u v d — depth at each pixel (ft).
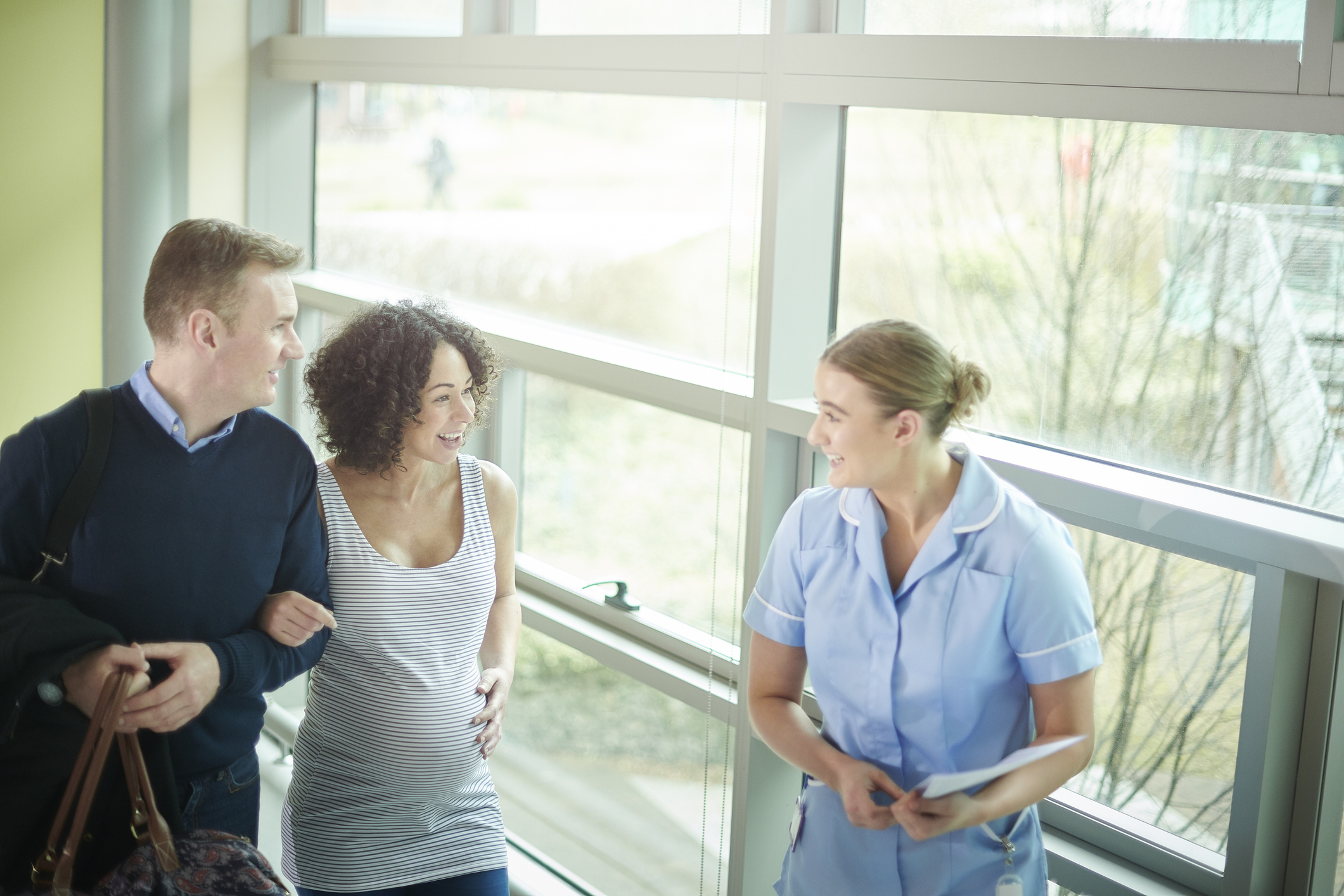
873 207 6.79
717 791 7.79
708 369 7.95
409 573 6.23
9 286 11.05
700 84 7.11
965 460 4.95
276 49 11.27
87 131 10.96
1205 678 5.64
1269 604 5.08
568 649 9.16
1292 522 5.05
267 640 5.75
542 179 9.25
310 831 6.45
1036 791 4.67
